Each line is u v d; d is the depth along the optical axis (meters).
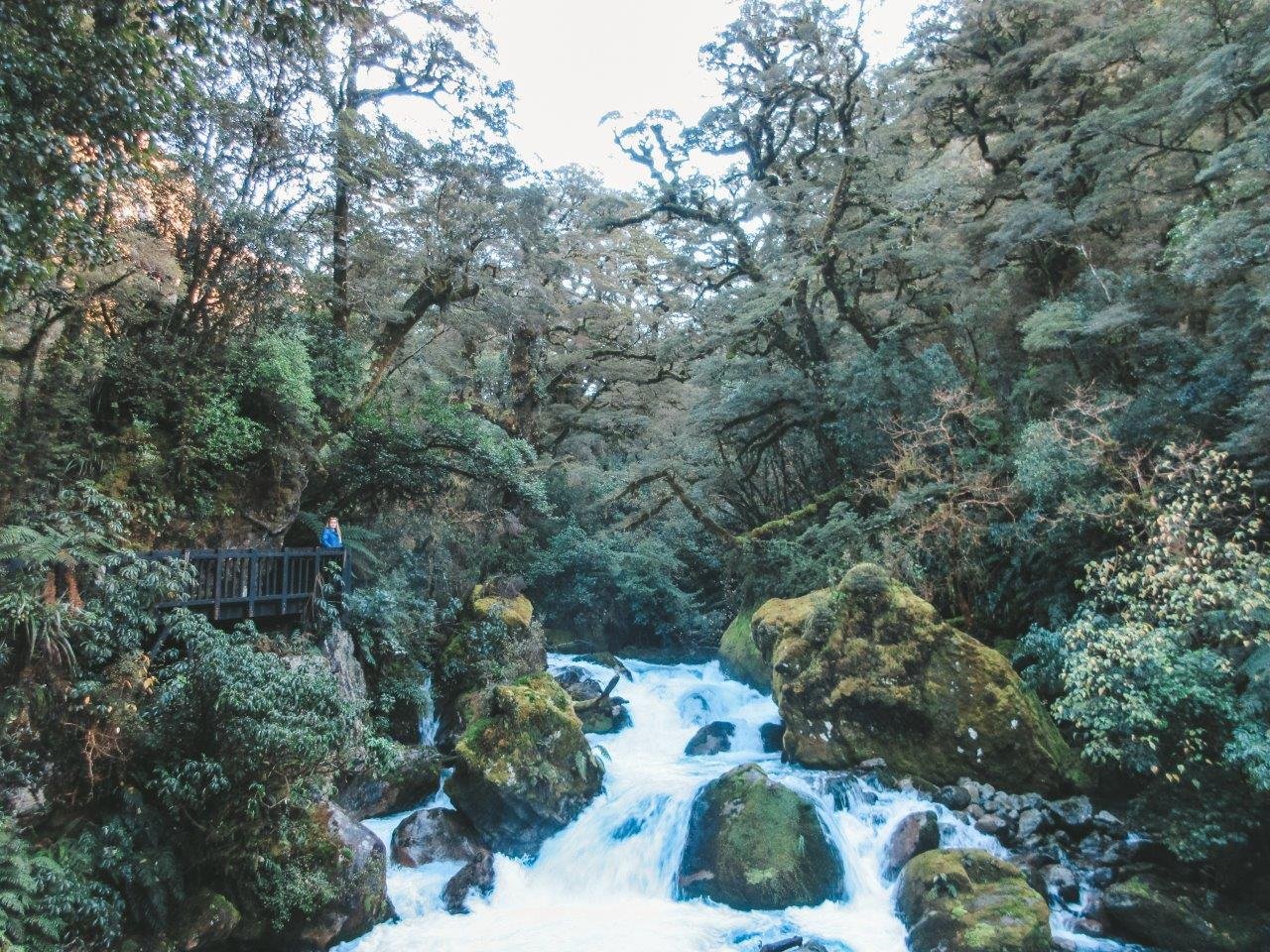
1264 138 11.64
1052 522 12.39
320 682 8.28
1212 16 15.31
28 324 11.27
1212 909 8.71
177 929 7.31
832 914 8.98
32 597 7.33
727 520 25.23
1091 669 9.70
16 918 6.15
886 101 19.84
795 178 19.27
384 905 8.89
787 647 13.02
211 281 11.96
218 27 6.85
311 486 16.08
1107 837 9.88
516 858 10.39
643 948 8.29
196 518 11.44
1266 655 8.78
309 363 14.39
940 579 15.16
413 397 19.30
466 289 17.69
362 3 7.90
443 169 16.50
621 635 25.61
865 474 18.47
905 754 11.64
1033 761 11.13
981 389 18.27
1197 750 9.34
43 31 5.98
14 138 5.66
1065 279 19.73
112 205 8.88
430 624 14.88
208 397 11.59
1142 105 16.34
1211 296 15.16
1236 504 10.33
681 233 22.06
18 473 9.19
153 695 8.16
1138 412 12.95
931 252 17.33
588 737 14.58
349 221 16.22
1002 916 8.05
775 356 21.39
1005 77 20.12
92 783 7.49
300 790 8.12
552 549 24.39
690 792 10.54
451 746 12.90
